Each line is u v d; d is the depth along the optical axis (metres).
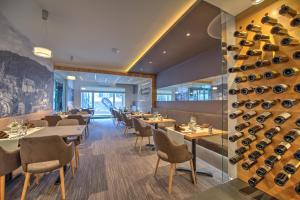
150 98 8.75
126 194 2.01
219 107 4.22
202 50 4.71
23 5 2.62
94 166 2.86
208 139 3.00
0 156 1.66
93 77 9.32
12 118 3.21
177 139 2.55
